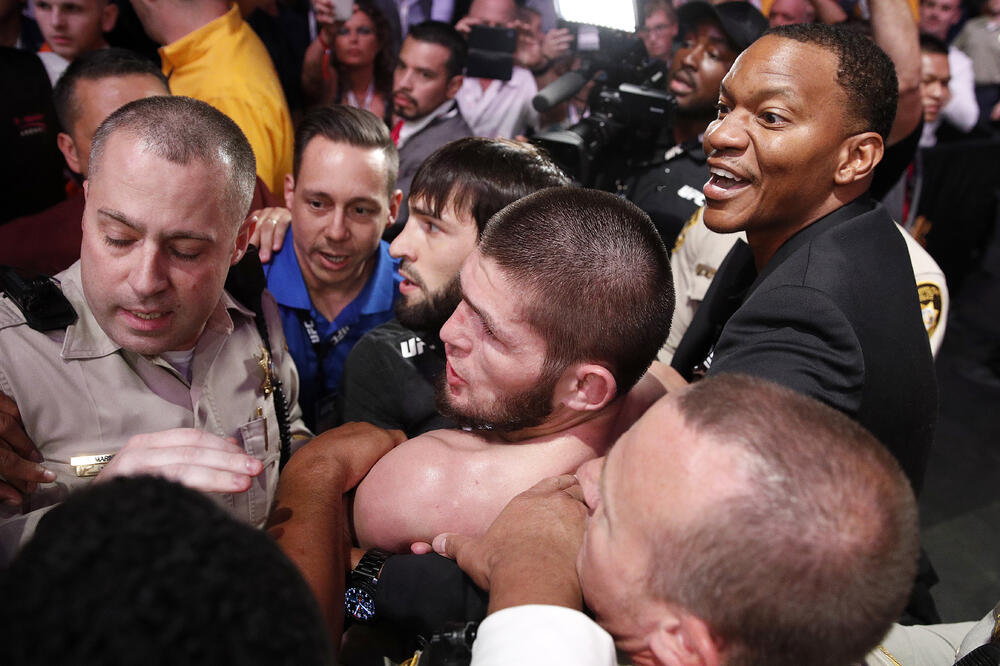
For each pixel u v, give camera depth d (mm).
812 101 1040
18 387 1026
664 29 3051
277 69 2852
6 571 394
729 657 606
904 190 3016
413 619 897
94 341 1073
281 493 1033
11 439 1016
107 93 1803
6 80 2256
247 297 1302
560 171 1427
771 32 1093
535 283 863
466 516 976
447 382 1000
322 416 1903
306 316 1854
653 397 1094
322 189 1676
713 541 571
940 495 2938
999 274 4508
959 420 3432
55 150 2381
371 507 1026
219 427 1216
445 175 1333
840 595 557
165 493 433
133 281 977
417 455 1019
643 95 2168
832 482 561
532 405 933
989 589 2486
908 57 1803
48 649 354
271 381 1312
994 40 3787
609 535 668
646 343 906
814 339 1003
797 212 1126
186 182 958
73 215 1694
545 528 822
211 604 373
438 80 2676
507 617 696
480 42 2641
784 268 1078
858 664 670
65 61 2543
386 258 1945
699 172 2289
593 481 847
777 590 559
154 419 1129
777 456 571
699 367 1467
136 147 938
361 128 1699
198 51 2422
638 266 877
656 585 622
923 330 1131
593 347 883
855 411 998
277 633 388
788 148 1058
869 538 557
